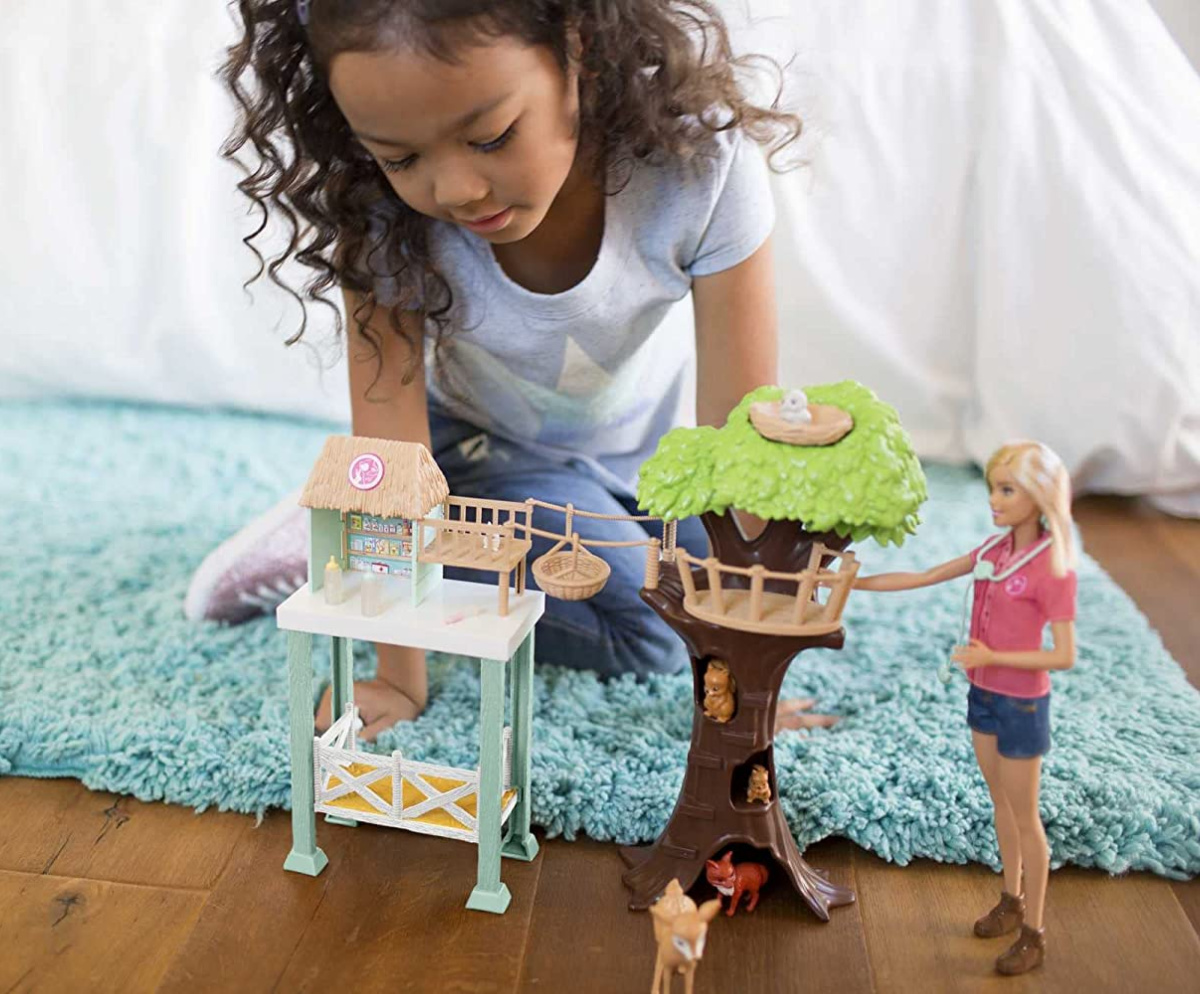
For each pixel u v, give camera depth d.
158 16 1.94
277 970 0.94
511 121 0.89
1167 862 1.07
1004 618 0.89
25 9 1.93
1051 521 0.86
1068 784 1.11
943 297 1.92
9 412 2.06
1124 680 1.34
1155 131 1.81
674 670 1.37
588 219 1.15
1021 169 1.82
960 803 1.09
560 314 1.21
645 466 0.96
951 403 1.96
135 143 1.95
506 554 0.98
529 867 1.06
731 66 1.12
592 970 0.94
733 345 1.25
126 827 1.10
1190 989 0.94
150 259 1.99
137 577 1.53
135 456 1.94
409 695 1.27
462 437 1.46
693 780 0.99
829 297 1.92
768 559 0.94
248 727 1.21
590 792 1.11
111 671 1.30
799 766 1.14
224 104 1.95
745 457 0.91
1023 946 0.95
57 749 1.16
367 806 1.04
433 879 1.05
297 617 0.98
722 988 0.93
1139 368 1.79
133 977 0.92
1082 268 1.80
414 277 1.17
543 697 1.30
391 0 0.83
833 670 1.36
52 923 0.98
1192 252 1.79
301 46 1.02
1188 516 1.87
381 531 1.01
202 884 1.03
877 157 1.88
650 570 0.97
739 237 1.20
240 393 2.06
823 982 0.94
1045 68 1.83
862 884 1.05
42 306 2.01
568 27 0.93
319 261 1.15
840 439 0.89
